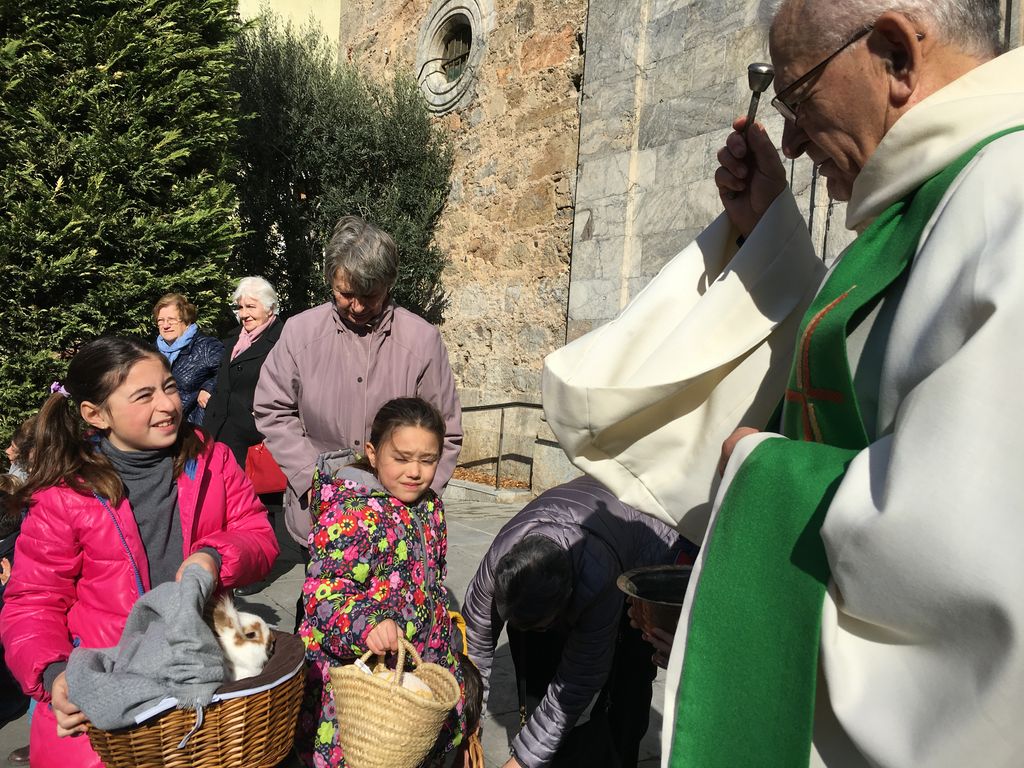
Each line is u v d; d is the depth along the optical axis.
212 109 6.59
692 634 0.98
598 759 2.18
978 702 0.70
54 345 5.62
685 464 1.45
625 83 7.03
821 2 1.05
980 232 0.81
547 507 2.19
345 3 11.66
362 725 1.72
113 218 5.72
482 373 8.89
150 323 5.94
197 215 6.11
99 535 1.79
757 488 0.97
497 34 8.80
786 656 0.89
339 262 2.64
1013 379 0.70
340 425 2.79
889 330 0.95
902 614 0.75
